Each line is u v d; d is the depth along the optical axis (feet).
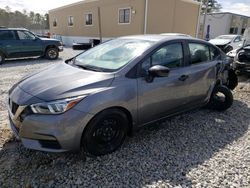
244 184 8.30
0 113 13.98
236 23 99.96
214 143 11.09
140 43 11.34
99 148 9.41
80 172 8.66
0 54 33.81
